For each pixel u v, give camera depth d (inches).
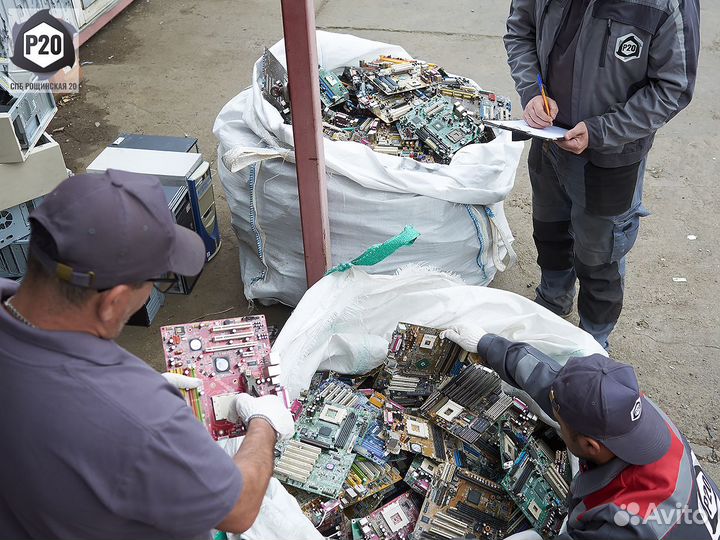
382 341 101.3
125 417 44.4
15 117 110.5
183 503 46.6
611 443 65.8
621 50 88.9
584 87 94.3
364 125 128.3
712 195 156.7
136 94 186.7
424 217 114.0
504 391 97.8
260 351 74.7
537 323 97.5
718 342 125.0
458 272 122.5
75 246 42.4
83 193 43.9
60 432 43.6
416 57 205.3
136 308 48.1
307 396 94.3
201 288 134.6
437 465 91.1
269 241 121.8
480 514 87.4
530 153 113.3
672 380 118.6
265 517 75.4
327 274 98.0
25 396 43.7
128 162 128.5
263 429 61.2
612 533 64.8
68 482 44.2
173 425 46.1
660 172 163.0
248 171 119.2
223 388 71.9
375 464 90.5
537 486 85.4
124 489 44.6
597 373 67.9
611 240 105.3
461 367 99.8
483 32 218.8
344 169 111.0
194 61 201.3
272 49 132.0
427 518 86.2
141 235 44.3
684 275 137.5
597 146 94.3
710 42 211.6
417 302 100.8
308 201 105.0
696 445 109.5
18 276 127.0
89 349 44.8
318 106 96.4
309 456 87.4
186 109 181.6
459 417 94.0
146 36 212.5
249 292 128.0
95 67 197.5
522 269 139.8
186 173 125.4
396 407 96.4
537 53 101.9
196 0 233.0
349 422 92.4
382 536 85.2
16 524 48.6
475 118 126.0
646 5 85.5
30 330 43.7
